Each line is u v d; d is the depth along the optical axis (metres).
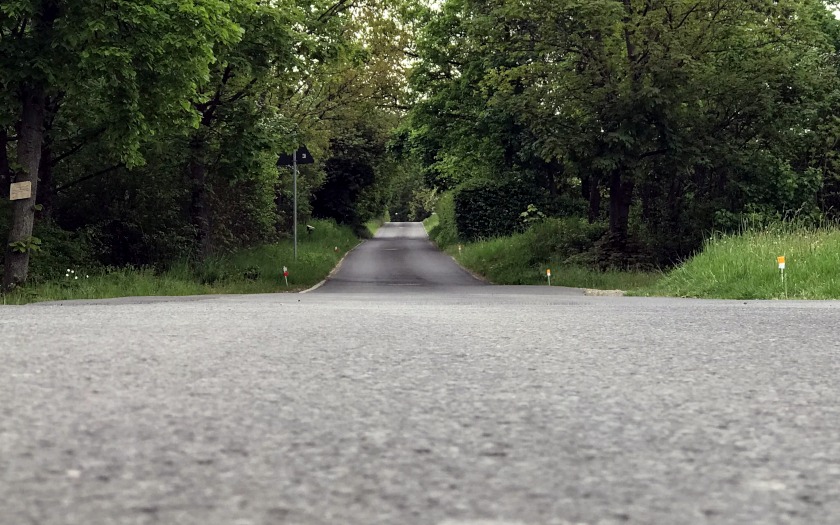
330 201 71.31
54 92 18.33
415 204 146.75
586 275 27.58
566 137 27.58
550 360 4.50
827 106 32.88
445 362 4.38
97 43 15.74
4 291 16.72
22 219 17.02
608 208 45.78
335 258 46.78
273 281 27.66
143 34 16.27
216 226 34.16
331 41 26.38
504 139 43.25
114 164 24.38
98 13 15.76
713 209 31.53
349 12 29.09
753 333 6.09
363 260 48.03
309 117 41.69
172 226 27.69
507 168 47.84
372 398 3.20
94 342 5.00
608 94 27.69
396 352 4.82
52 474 1.93
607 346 5.22
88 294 16.86
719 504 1.74
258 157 25.33
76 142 22.41
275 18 22.75
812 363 4.39
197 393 3.24
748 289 14.91
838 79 32.78
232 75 24.42
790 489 1.88
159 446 2.28
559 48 28.16
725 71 29.52
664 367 4.22
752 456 2.24
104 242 25.64
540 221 43.06
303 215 57.62
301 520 1.58
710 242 19.23
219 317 7.49
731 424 2.71
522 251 35.91
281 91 29.30
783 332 6.15
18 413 2.73
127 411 2.81
